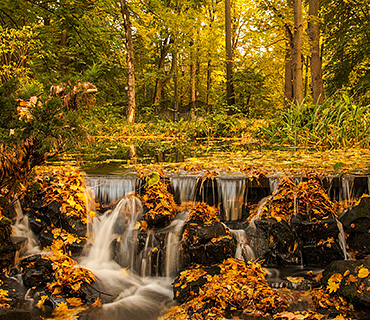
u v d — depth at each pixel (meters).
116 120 14.96
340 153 6.41
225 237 3.37
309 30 13.02
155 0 17.89
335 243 3.38
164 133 13.01
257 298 2.72
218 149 7.87
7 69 8.91
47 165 4.94
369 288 2.57
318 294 2.75
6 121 2.51
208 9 28.22
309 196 3.70
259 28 11.80
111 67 15.61
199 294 2.84
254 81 22.16
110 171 4.67
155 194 3.78
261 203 3.93
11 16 11.47
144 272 3.44
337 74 18.61
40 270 3.00
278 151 7.12
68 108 2.55
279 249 3.46
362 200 3.50
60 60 15.22
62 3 11.82
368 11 18.14
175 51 23.19
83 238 3.54
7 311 2.59
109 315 2.72
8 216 3.46
